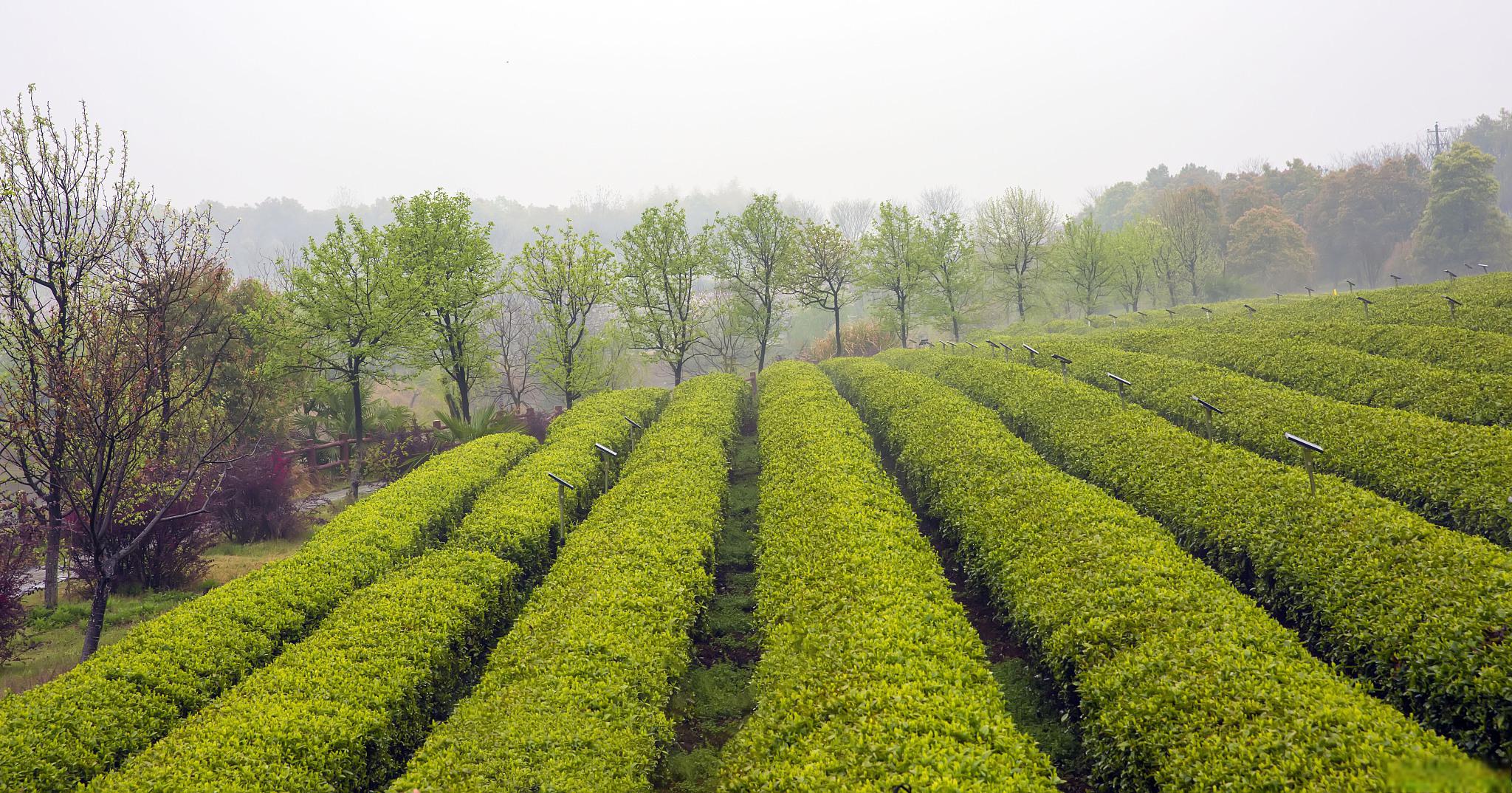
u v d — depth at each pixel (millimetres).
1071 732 8641
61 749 8250
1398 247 77875
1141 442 15055
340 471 27891
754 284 42219
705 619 11875
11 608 13445
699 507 14320
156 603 15906
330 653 9641
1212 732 6383
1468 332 20922
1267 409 16641
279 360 23406
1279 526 10570
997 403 22281
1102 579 9336
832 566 10531
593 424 23016
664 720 8484
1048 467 14383
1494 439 12141
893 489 14875
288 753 7855
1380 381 18375
